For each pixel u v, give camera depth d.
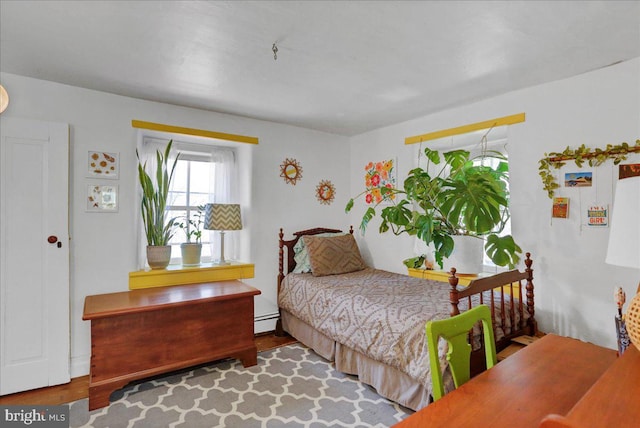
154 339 2.37
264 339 3.41
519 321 2.38
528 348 1.38
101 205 2.72
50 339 2.44
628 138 2.15
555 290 2.47
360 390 2.38
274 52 2.02
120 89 2.68
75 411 2.12
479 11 1.62
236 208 3.31
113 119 2.78
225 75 2.40
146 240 3.11
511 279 2.29
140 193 3.05
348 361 2.58
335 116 3.40
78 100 2.64
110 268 2.76
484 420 0.90
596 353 1.33
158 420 2.02
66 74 2.40
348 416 2.06
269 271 3.62
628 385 0.84
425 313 2.15
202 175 3.53
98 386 2.15
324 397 2.28
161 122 2.99
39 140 2.43
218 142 3.42
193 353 2.52
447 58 2.12
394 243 3.69
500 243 2.28
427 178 2.78
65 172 2.51
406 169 3.57
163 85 2.59
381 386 2.26
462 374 1.24
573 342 1.44
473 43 1.94
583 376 1.14
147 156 3.15
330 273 3.38
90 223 2.68
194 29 1.80
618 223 1.09
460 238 2.65
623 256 1.06
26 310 2.37
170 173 3.35
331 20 1.70
